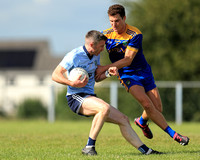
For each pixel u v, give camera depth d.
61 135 30.42
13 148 22.20
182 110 59.09
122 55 20.91
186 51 69.12
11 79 153.25
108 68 19.23
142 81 21.61
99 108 17.88
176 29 69.25
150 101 20.58
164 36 69.12
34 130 36.81
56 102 59.84
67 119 58.84
